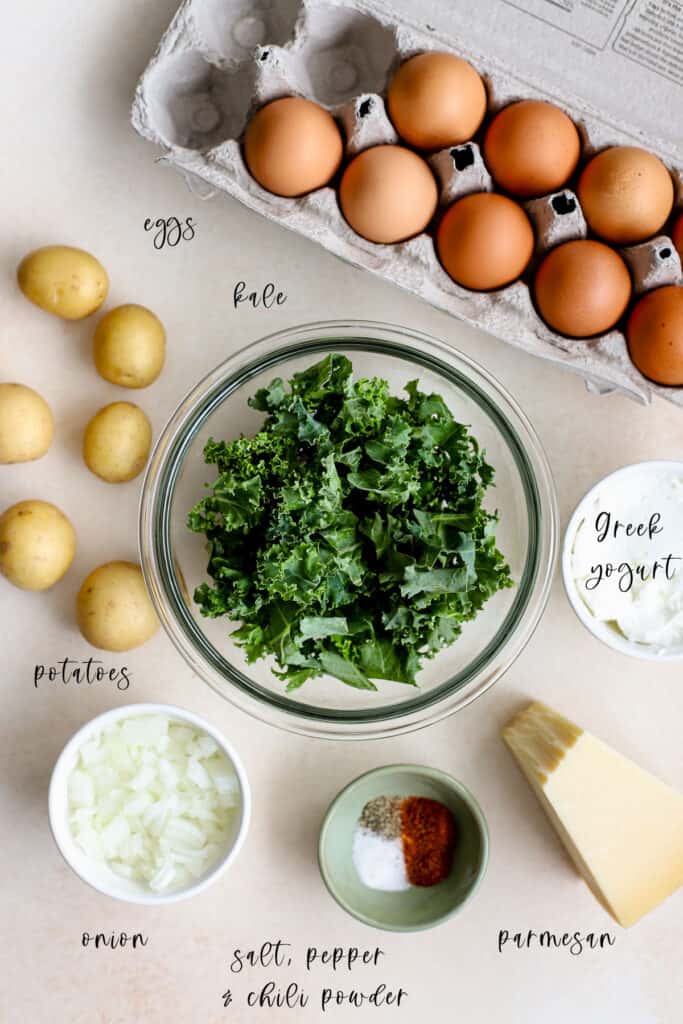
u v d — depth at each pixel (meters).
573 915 0.73
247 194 0.65
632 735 0.72
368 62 0.69
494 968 0.73
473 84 0.64
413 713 0.67
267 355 0.67
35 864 0.72
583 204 0.64
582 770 0.69
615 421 0.71
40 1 0.69
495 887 0.73
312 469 0.61
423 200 0.63
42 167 0.70
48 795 0.69
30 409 0.67
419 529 0.61
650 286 0.64
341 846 0.70
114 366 0.67
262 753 0.71
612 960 0.73
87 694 0.71
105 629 0.67
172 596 0.67
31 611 0.71
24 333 0.70
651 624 0.68
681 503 0.68
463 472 0.62
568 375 0.71
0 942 0.72
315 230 0.65
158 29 0.69
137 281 0.70
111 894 0.67
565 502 0.71
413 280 0.65
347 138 0.65
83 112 0.70
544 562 0.68
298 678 0.64
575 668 0.72
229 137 0.68
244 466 0.62
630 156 0.63
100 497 0.71
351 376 0.69
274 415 0.63
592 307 0.63
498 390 0.67
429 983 0.73
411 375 0.69
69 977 0.72
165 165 0.69
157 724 0.68
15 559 0.67
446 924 0.73
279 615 0.62
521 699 0.71
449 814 0.71
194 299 0.70
